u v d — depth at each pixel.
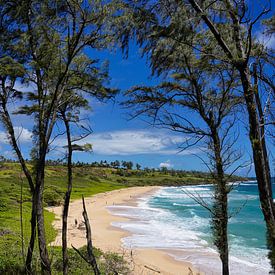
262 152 5.85
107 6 7.60
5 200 33.88
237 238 27.86
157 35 6.51
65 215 10.52
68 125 11.23
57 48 9.55
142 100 8.42
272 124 6.25
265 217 5.76
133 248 23.44
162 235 28.80
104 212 47.16
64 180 63.16
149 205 60.25
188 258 21.11
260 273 17.98
